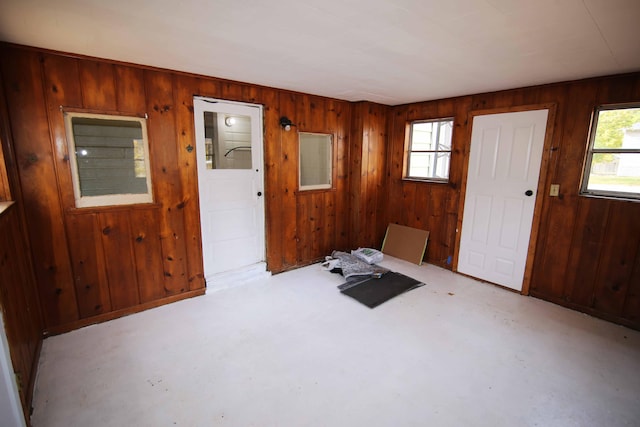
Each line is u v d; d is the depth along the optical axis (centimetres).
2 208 176
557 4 147
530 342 243
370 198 439
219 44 206
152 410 175
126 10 158
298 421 169
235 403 181
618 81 258
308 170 401
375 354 227
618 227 267
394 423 169
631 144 262
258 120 335
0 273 155
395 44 203
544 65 239
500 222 339
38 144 224
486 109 340
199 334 249
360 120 409
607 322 275
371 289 334
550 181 302
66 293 247
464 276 375
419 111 407
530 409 180
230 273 337
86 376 200
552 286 309
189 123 288
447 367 213
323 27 178
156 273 289
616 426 169
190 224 303
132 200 270
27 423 159
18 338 174
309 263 409
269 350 230
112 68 245
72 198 242
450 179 383
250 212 347
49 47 214
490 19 165
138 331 252
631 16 155
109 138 254
